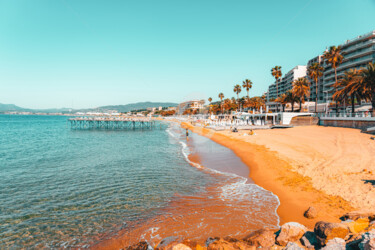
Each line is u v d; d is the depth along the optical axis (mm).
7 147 33375
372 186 10680
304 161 17406
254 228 8320
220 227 8523
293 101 69125
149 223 9211
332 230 6258
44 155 25906
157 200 11648
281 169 15758
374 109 35938
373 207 8656
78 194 12781
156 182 14719
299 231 6941
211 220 9133
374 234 5578
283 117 52781
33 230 9023
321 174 13594
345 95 41312
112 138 47938
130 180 15273
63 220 9766
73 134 59688
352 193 10242
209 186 13617
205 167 18656
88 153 27156
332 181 12164
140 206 10969
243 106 111812
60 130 74938
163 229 8648
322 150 21500
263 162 18406
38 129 78188
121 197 12211
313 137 31312
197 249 6793
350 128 37062
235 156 22391
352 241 5875
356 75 41062
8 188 13898
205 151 26484
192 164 19938
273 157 19656
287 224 7219
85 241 8195
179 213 9969
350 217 7848
